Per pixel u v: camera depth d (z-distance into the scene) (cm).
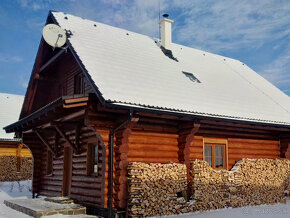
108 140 920
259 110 1309
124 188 893
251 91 1520
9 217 887
